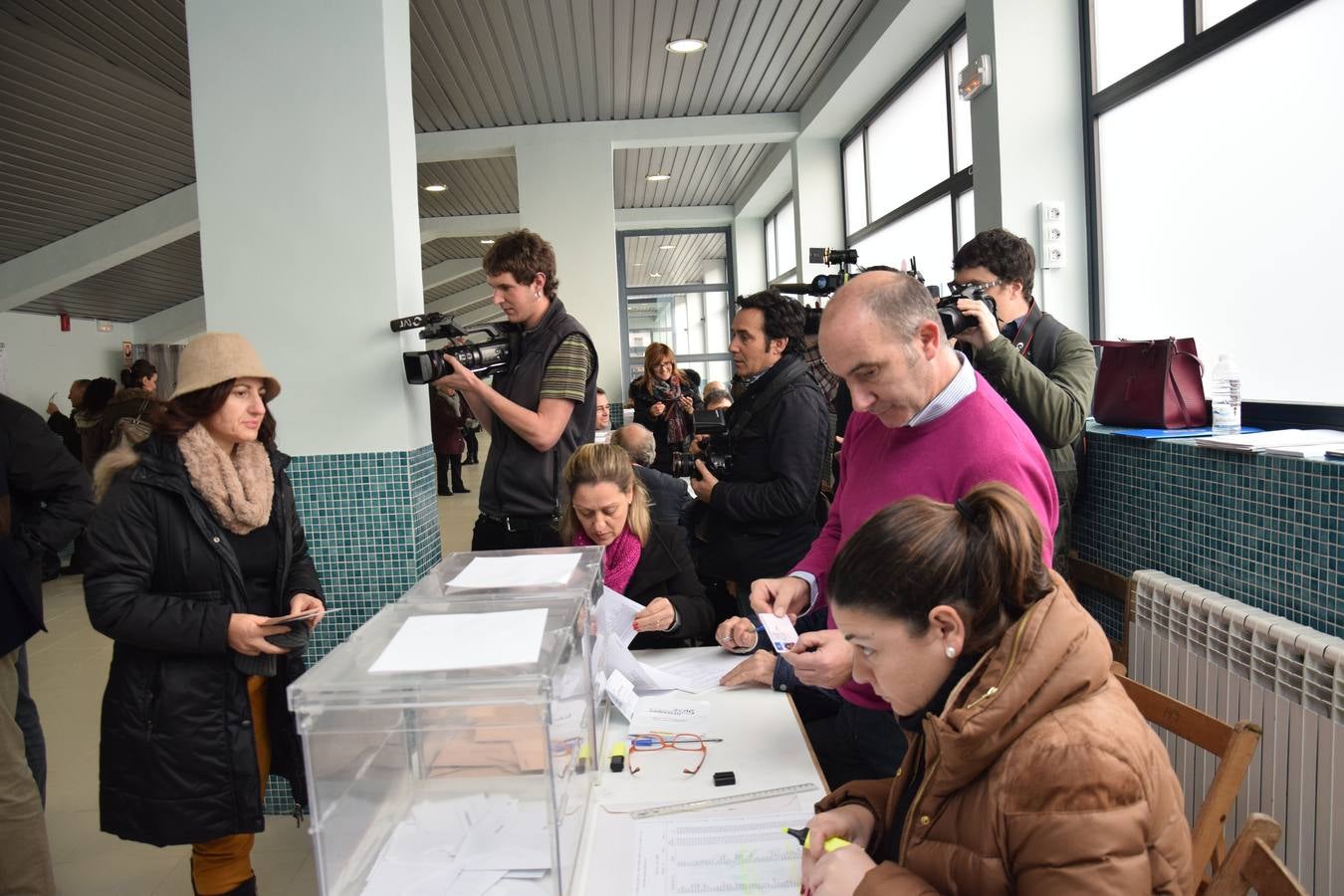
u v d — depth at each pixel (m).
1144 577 2.03
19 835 1.82
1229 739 1.23
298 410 2.47
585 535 1.99
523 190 6.09
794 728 1.45
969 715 0.76
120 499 1.63
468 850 1.01
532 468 2.32
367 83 2.42
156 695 1.63
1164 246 2.70
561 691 1.00
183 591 1.67
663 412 4.97
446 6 4.15
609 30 4.54
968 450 1.28
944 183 4.56
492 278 2.32
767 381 2.26
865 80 5.07
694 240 10.38
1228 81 2.38
